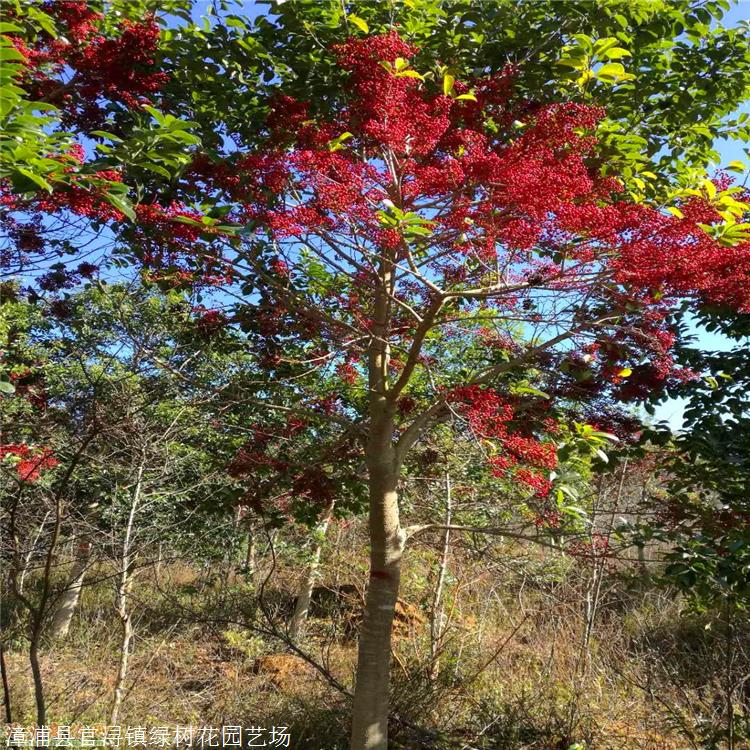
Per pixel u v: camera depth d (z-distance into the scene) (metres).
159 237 3.68
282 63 3.94
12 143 2.08
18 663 6.64
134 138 2.67
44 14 3.24
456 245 3.57
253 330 4.80
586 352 4.14
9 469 4.31
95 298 5.27
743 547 3.42
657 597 7.56
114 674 6.27
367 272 3.74
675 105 4.02
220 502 5.28
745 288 2.91
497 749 4.88
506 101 3.84
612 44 3.34
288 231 3.19
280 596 8.48
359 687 3.57
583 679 5.48
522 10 3.83
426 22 3.81
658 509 4.26
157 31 3.62
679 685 5.75
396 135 3.08
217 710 5.66
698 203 2.77
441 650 5.66
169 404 5.37
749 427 4.08
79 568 6.88
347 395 5.66
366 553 8.25
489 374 3.78
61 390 5.46
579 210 2.80
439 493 6.78
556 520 4.02
